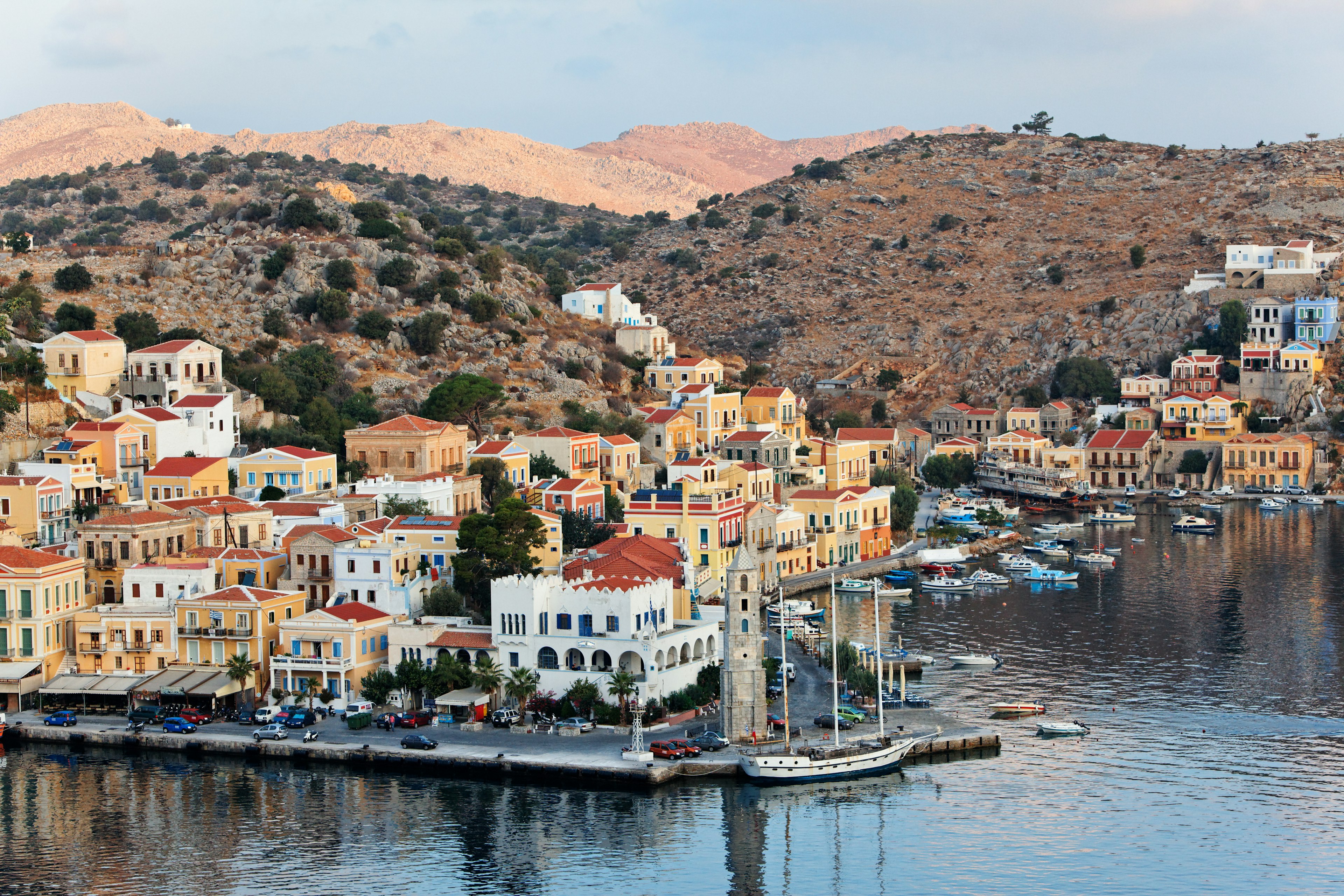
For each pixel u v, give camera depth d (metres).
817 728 183.88
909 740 178.25
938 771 174.00
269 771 175.12
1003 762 177.00
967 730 185.12
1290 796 165.00
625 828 157.62
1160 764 175.62
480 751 174.75
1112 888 143.75
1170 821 158.38
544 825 158.75
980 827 158.00
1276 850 151.38
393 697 192.00
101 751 183.50
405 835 156.75
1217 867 147.75
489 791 167.75
